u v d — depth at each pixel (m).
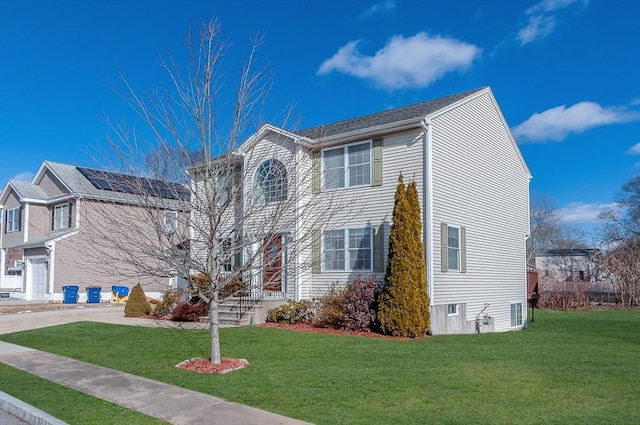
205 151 9.42
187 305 16.38
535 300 22.41
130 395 7.52
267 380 8.14
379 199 15.39
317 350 10.69
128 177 9.83
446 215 15.37
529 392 7.26
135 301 18.14
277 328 14.09
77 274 26.16
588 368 8.89
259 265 10.17
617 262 32.09
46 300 25.83
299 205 14.89
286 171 11.62
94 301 25.33
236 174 9.99
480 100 17.97
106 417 6.44
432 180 14.71
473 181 17.19
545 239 64.31
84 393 7.66
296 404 6.82
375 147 15.65
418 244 13.73
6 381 8.50
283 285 16.48
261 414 6.45
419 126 14.75
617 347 11.77
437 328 14.35
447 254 15.21
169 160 11.19
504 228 19.33
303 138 15.31
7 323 16.45
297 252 12.39
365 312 13.84
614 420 6.00
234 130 9.68
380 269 15.10
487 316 17.39
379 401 6.87
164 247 10.05
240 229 9.66
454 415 6.22
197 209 9.54
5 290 32.28
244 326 14.55
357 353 10.34
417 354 10.24
